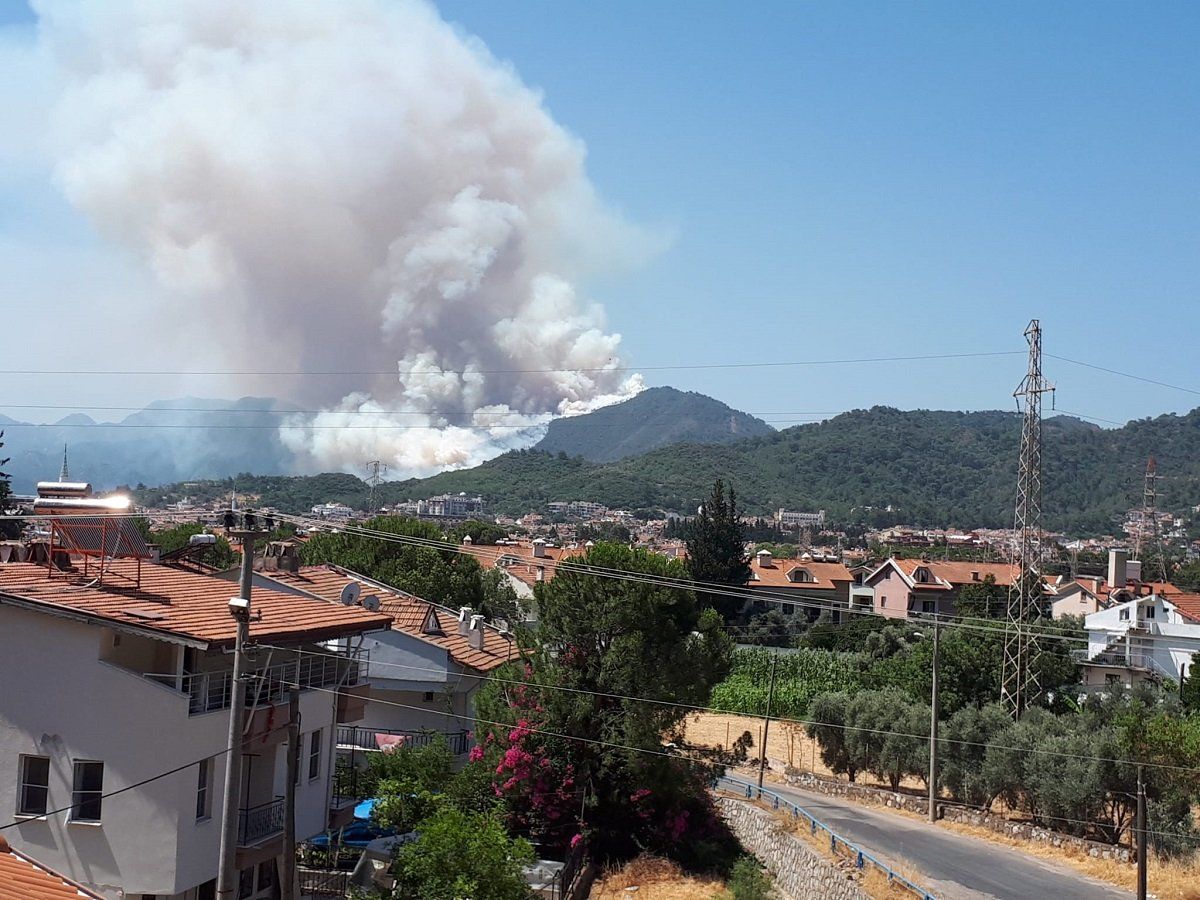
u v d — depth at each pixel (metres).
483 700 51.66
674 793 52.12
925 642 78.50
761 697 91.88
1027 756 54.94
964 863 46.41
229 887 24.70
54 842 29.42
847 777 70.56
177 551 43.22
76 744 29.53
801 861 47.28
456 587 82.56
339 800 40.38
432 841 34.16
